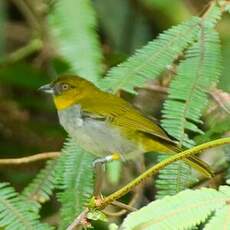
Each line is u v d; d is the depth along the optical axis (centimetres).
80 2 961
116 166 896
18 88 1397
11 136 1327
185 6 1262
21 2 1302
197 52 827
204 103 789
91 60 941
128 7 1333
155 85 1072
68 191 781
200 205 521
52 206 1139
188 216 515
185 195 525
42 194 822
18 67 1323
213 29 848
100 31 1341
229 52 1013
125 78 834
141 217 518
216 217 506
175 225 512
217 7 873
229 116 887
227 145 842
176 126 779
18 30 1472
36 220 731
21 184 1204
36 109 1428
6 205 739
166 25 1264
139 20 1331
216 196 524
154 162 1004
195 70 811
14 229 723
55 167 823
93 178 796
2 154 1314
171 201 523
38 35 1277
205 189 528
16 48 1470
